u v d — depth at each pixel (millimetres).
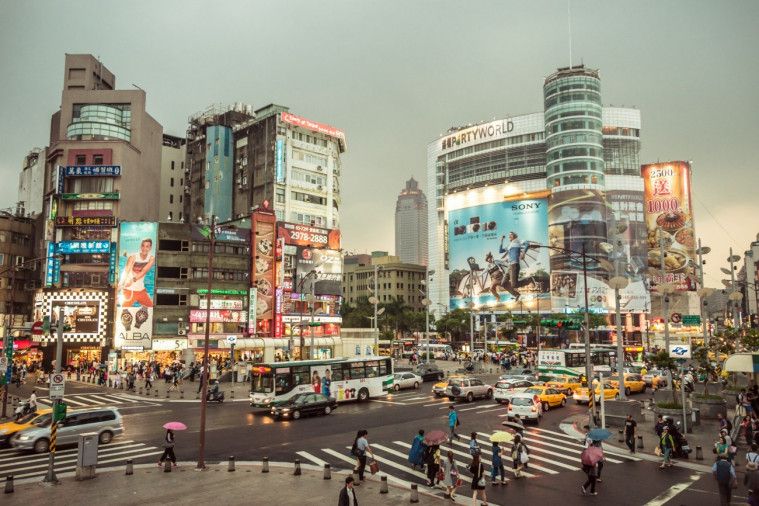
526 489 17031
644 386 45219
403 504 15414
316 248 79125
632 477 18531
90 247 62875
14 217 78000
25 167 102812
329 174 98062
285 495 16172
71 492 16516
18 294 76500
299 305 76125
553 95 135000
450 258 150375
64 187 67938
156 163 84000
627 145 142625
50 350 60750
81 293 61219
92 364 56969
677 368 29844
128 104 77688
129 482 17672
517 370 56750
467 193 148625
